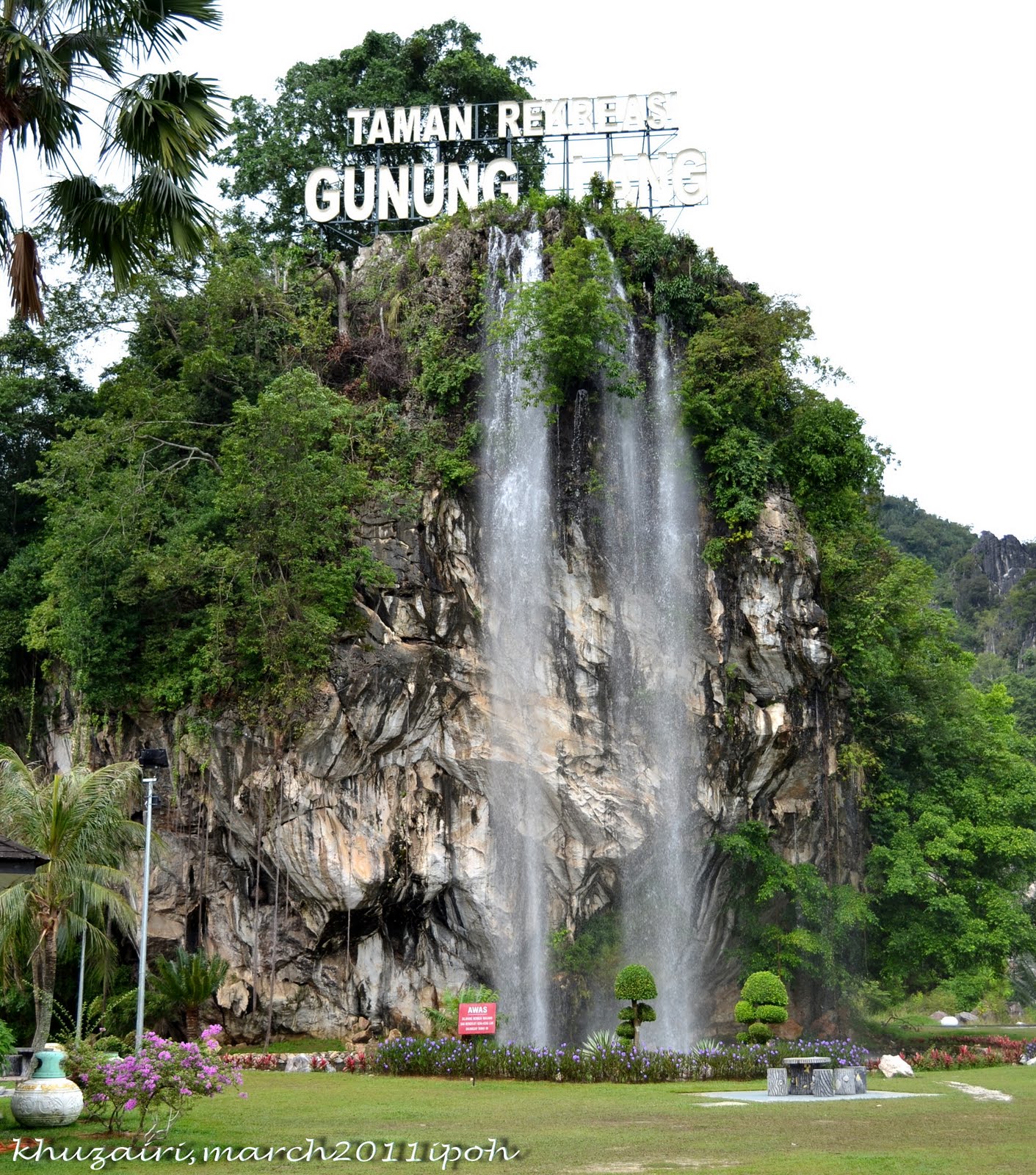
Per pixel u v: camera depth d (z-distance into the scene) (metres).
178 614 36.88
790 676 37.19
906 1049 36.41
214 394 40.72
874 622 41.28
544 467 38.44
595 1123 18.64
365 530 37.34
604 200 42.03
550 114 44.78
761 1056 27.61
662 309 40.22
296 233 49.72
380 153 45.78
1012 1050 35.94
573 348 36.91
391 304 41.59
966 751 42.53
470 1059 27.30
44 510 43.47
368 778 35.38
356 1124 18.61
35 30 19.58
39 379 43.50
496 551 37.91
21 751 40.94
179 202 19.86
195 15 19.98
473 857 35.62
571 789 36.31
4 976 27.19
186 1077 17.11
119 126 19.55
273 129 50.34
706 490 38.62
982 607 134.62
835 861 37.91
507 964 35.44
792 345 39.94
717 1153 15.34
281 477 35.75
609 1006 35.31
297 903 35.16
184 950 35.56
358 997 34.91
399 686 35.41
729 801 36.47
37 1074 18.30
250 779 35.12
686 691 37.06
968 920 38.25
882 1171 13.77
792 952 36.09
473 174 43.81
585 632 37.34
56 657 39.88
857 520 44.91
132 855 35.19
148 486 37.16
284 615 35.12
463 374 38.94
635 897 36.22
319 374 41.00
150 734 36.69
